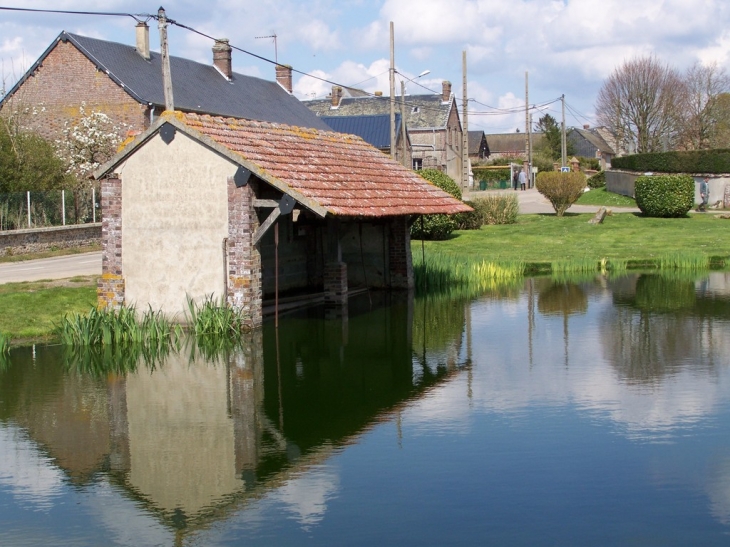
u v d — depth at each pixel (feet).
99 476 32.24
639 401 41.11
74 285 71.20
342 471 32.14
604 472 31.63
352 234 82.48
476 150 324.80
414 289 82.74
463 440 35.47
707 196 153.28
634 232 121.19
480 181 259.60
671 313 66.08
